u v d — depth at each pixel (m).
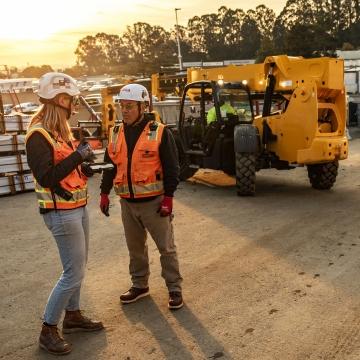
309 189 9.08
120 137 4.04
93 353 3.54
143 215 4.04
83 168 3.48
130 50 139.12
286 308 4.11
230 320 3.94
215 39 115.19
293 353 3.42
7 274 5.21
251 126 8.43
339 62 8.18
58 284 3.51
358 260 5.17
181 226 6.79
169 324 3.92
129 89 3.91
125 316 4.09
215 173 11.20
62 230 3.39
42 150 3.22
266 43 55.88
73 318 3.81
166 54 80.19
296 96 8.18
